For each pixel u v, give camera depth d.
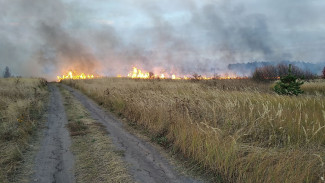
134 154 5.10
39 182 3.81
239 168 3.72
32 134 6.62
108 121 8.53
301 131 4.95
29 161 4.70
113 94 12.32
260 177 3.46
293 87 10.07
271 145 4.85
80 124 7.81
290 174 3.31
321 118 5.54
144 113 7.76
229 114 6.34
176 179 3.92
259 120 5.79
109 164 4.52
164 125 6.53
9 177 3.95
